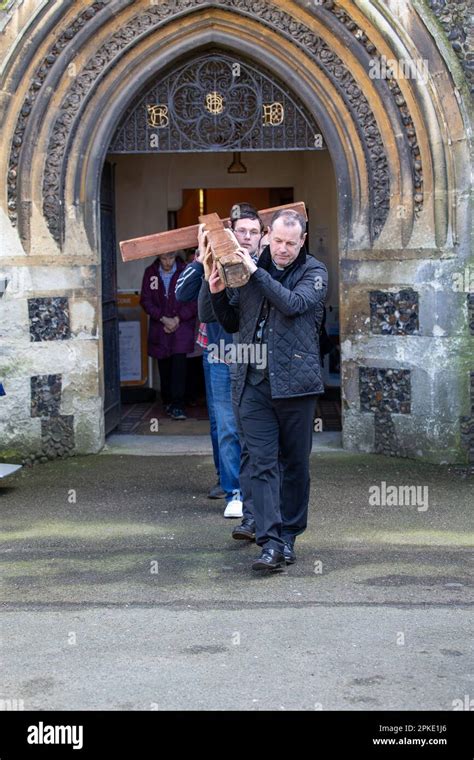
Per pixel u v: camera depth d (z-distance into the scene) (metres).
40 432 8.82
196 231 5.90
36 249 8.70
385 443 8.94
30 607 5.52
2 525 7.10
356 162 8.86
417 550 6.45
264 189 14.54
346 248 8.98
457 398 8.60
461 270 8.52
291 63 8.84
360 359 9.00
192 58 9.07
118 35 8.73
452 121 8.45
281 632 5.11
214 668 4.67
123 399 12.29
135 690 4.45
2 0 8.41
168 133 9.16
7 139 8.48
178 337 11.02
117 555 6.41
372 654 4.82
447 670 4.63
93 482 8.20
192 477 8.32
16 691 4.45
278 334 5.74
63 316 8.89
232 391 5.94
